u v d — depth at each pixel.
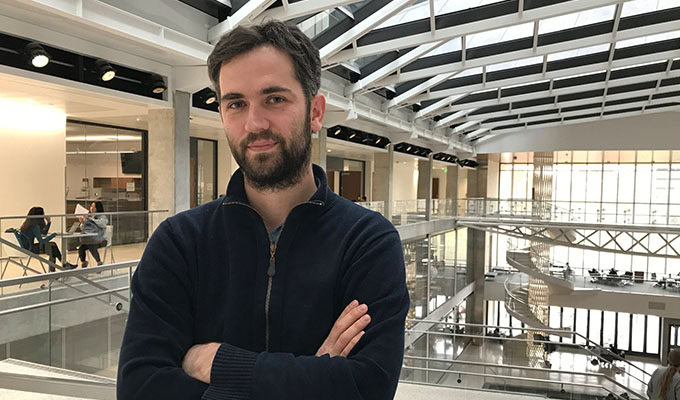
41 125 11.04
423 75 14.33
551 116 25.72
